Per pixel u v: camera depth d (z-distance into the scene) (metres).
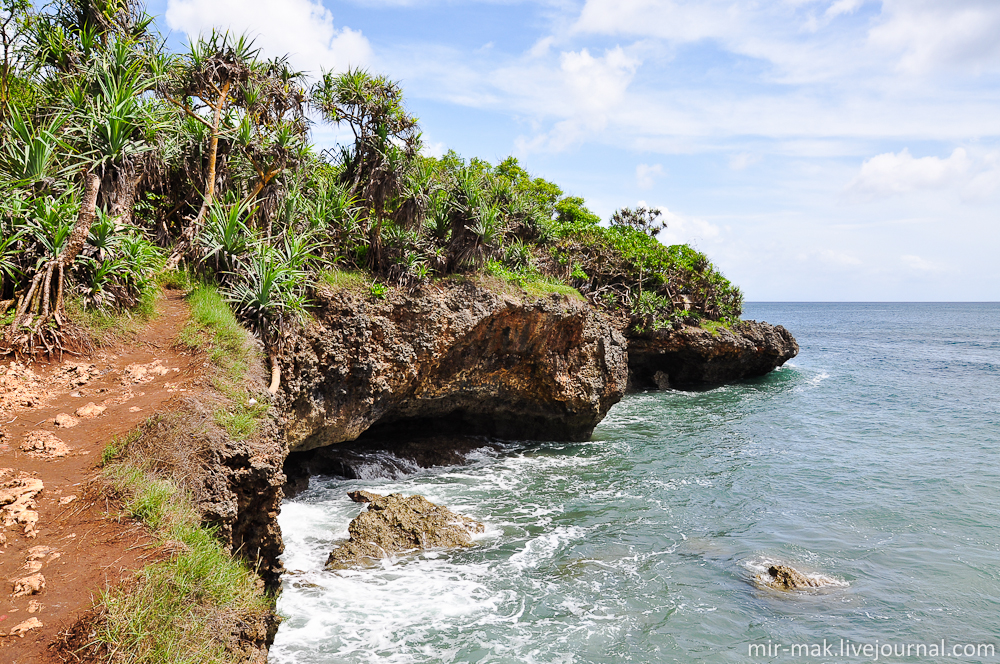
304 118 15.55
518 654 8.18
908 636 9.11
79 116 9.98
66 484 5.88
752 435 22.88
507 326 17.56
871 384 37.75
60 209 9.45
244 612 5.34
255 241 12.41
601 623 9.10
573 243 30.77
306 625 8.60
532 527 12.76
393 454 16.97
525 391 19.14
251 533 7.16
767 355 37.88
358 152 16.23
